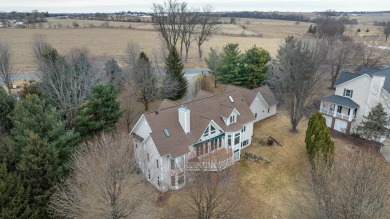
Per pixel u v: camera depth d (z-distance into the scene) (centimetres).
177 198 2873
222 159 2834
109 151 2434
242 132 3609
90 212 2312
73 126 3578
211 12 8550
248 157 3528
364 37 9462
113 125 3750
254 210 2730
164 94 5034
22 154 2511
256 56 5603
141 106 5034
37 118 2866
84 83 4031
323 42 5741
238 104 3772
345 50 5828
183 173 2934
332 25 8281
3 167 2353
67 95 3716
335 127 4391
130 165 2747
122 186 2480
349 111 4159
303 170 3225
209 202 2314
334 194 1961
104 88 3644
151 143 2944
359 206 1775
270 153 3569
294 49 4412
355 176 1902
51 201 2386
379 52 7394
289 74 3950
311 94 4488
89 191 2559
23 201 2312
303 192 2591
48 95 3850
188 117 3042
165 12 7319
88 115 3609
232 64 5612
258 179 3155
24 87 3966
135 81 4628
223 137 3359
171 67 5303
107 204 2308
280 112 4834
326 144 3067
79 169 2436
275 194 2928
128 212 2408
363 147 3681
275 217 2638
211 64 5934
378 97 3925
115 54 8112
